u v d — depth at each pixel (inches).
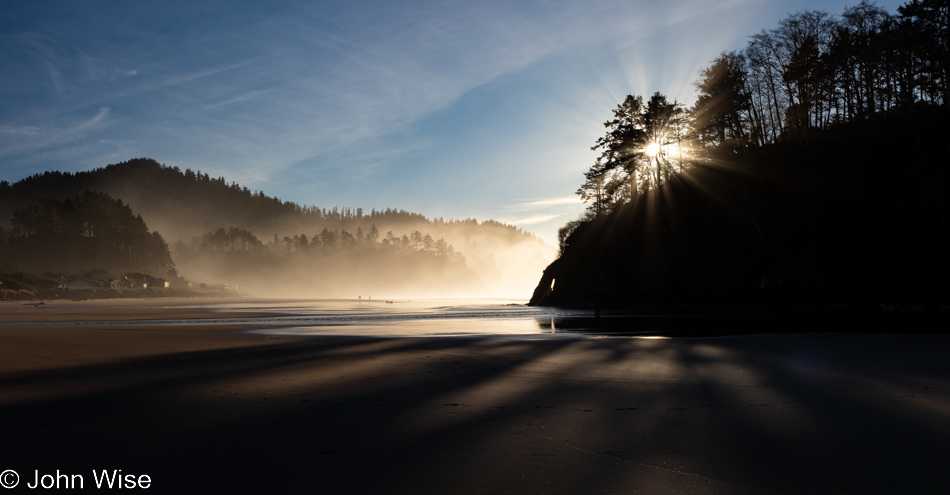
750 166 2497.5
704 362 636.7
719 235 2361.0
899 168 2027.6
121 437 315.9
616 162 2534.5
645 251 2642.7
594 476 247.6
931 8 2042.3
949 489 225.9
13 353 756.0
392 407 399.5
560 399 428.1
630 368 596.4
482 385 494.0
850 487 230.1
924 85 2303.2
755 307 2034.9
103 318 1930.4
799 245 2030.0
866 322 1306.6
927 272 1724.9
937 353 693.3
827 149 2369.6
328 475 249.4
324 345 871.7
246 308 3157.0
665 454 280.7
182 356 726.5
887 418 353.1
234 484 237.3
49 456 279.7
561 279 3100.4
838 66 2340.1
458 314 2178.9
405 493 226.2
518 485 235.8
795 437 309.9
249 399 430.0
